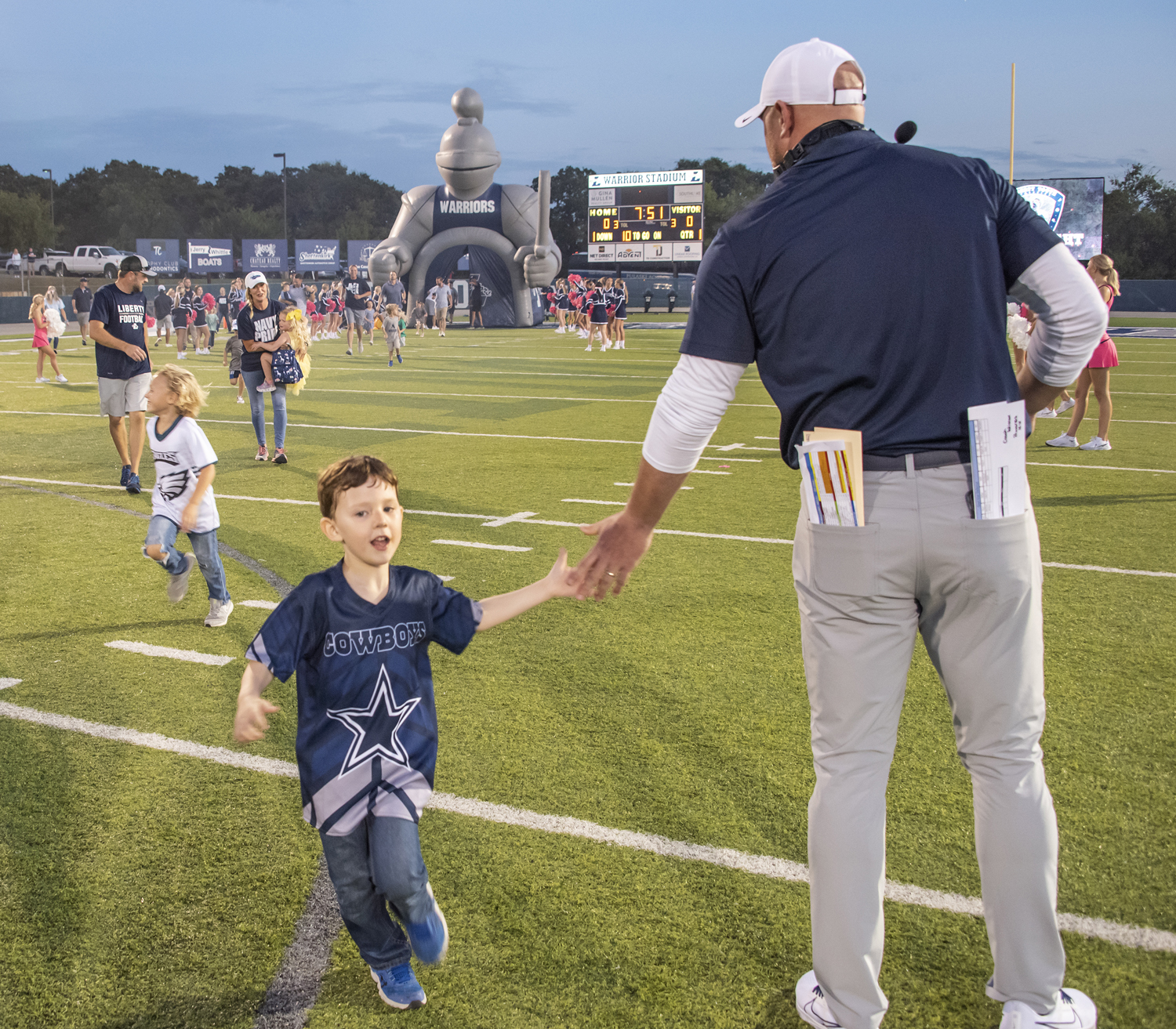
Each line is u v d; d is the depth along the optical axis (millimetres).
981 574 2090
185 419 5004
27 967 2602
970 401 2076
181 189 102250
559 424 12836
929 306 2045
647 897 2873
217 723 4098
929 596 2174
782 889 2910
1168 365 20500
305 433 12070
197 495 4977
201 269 63031
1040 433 11461
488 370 20906
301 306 30688
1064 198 39969
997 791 2193
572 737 3893
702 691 4336
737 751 3777
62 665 4715
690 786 3512
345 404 14930
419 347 28125
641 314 48188
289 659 2279
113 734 3980
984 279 2080
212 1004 2467
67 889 2938
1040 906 2197
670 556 6469
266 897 2895
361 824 2307
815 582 2203
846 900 2188
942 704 4188
